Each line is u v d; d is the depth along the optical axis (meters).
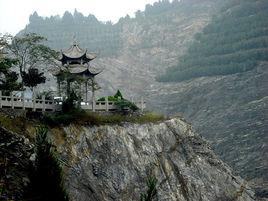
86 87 60.53
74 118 52.81
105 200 50.38
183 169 61.25
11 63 55.31
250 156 179.25
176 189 58.72
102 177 51.97
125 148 56.19
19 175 37.22
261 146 184.38
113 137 55.81
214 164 65.50
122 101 60.19
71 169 48.91
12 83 54.19
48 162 29.55
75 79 59.28
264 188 142.12
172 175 59.53
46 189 28.95
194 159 63.50
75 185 48.16
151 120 62.59
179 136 64.00
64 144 50.06
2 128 41.84
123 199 52.34
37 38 58.34
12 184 35.81
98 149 53.38
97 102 58.78
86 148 52.19
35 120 49.81
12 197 34.62
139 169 56.09
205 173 63.31
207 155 65.56
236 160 178.88
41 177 29.14
